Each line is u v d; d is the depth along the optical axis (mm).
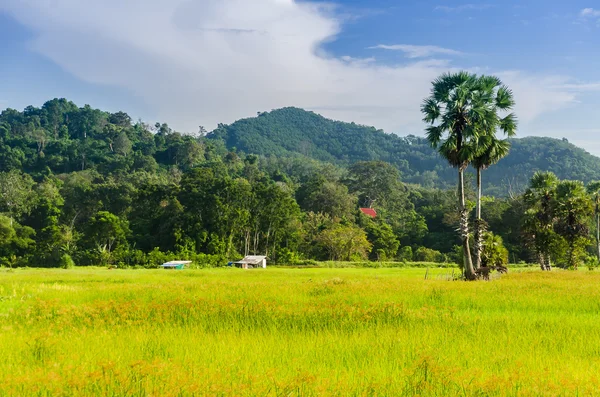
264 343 11219
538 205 55250
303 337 12117
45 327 13688
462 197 39156
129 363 8797
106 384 7629
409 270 59188
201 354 9969
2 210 97000
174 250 84250
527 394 7531
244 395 7238
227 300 17578
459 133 39438
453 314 15812
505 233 90375
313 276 42562
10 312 16406
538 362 9648
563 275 38438
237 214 85688
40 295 20922
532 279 32938
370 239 95875
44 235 81375
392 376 8469
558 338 12094
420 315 15438
